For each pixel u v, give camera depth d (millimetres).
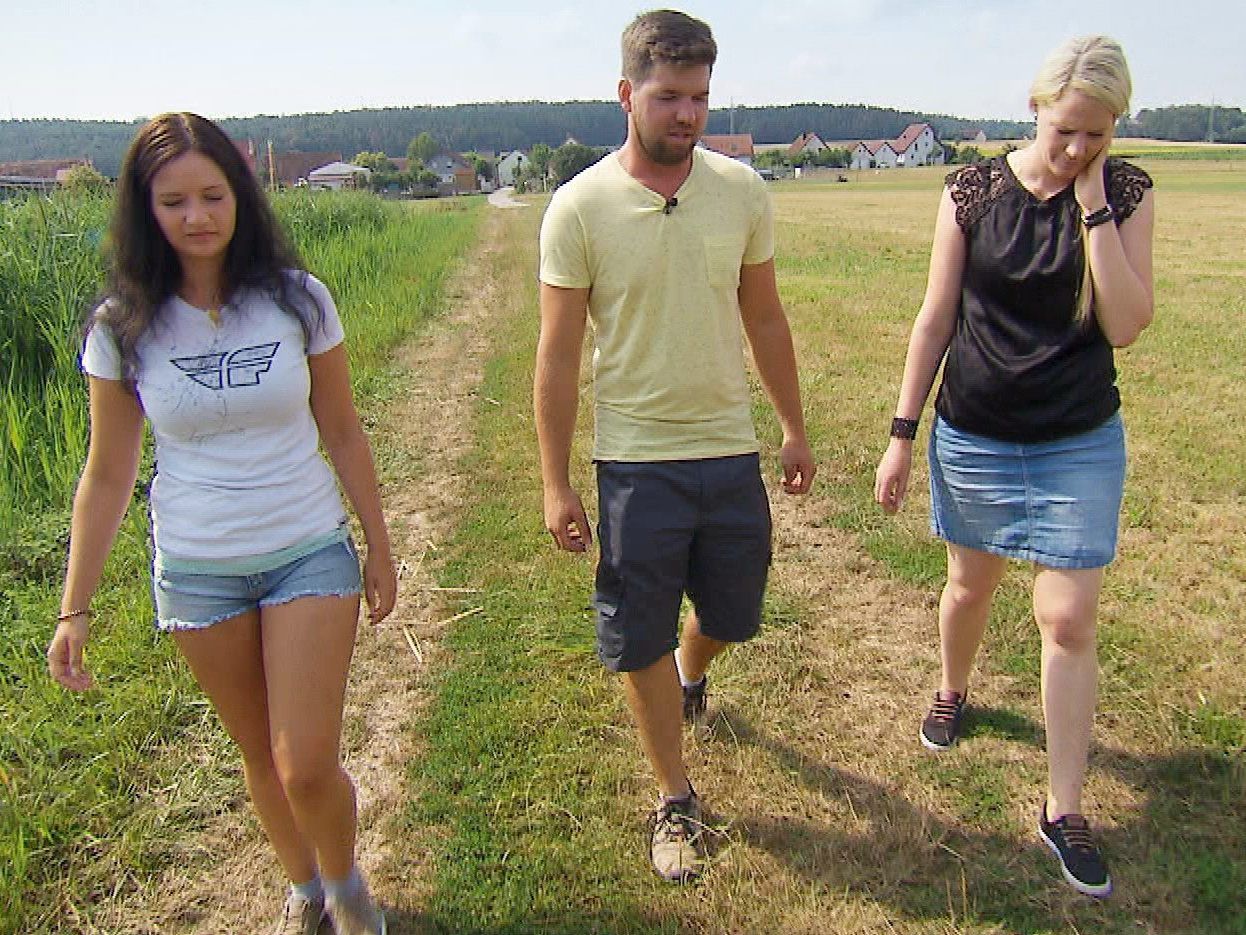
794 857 2811
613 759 3236
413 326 10875
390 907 2693
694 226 2531
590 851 2855
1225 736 3197
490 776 3176
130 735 3338
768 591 4312
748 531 2750
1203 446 6043
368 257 14320
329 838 2330
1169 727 3260
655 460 2625
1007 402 2723
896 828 2889
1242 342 9141
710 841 2863
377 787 3164
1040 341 2674
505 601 4309
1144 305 2551
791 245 20672
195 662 2287
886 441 6285
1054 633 2719
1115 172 2582
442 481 5930
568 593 4355
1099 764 3129
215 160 2070
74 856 2852
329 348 2312
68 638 2279
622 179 2541
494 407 7449
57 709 3441
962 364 2818
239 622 2266
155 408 2156
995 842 2850
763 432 6512
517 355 9188
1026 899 2645
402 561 4797
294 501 2242
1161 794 2992
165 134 2047
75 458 5352
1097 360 2680
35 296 6645
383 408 7523
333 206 17719
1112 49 2402
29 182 8938
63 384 6039
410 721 3479
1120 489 2730
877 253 18938
